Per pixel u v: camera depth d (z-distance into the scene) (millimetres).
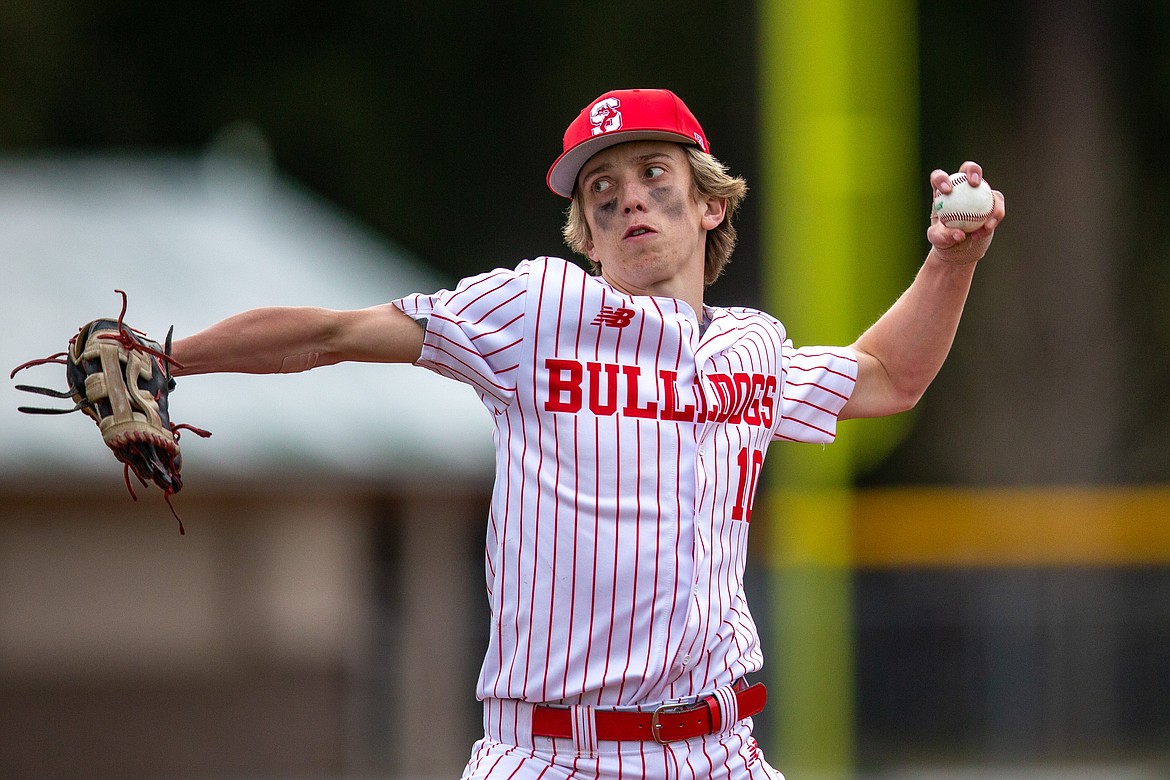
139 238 52812
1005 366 68250
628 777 12562
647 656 12539
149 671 44812
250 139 62531
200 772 44812
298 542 46094
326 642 46000
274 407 46562
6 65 84625
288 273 52781
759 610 48219
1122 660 51438
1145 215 76312
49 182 57406
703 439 13125
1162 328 73875
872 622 50438
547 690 12562
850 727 44094
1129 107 77875
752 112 80125
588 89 84750
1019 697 50469
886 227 42312
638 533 12578
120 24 86312
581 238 14469
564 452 12664
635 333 12875
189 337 12641
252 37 87688
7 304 47594
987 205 14008
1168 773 47719
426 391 48844
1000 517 51781
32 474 43406
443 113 87500
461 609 47125
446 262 87438
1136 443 72000
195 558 45375
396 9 87125
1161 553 52406
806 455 40125
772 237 38781
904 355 15070
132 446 12125
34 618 44219
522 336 12758
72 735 44219
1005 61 76438
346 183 86688
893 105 43469
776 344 14023
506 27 86750
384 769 45688
